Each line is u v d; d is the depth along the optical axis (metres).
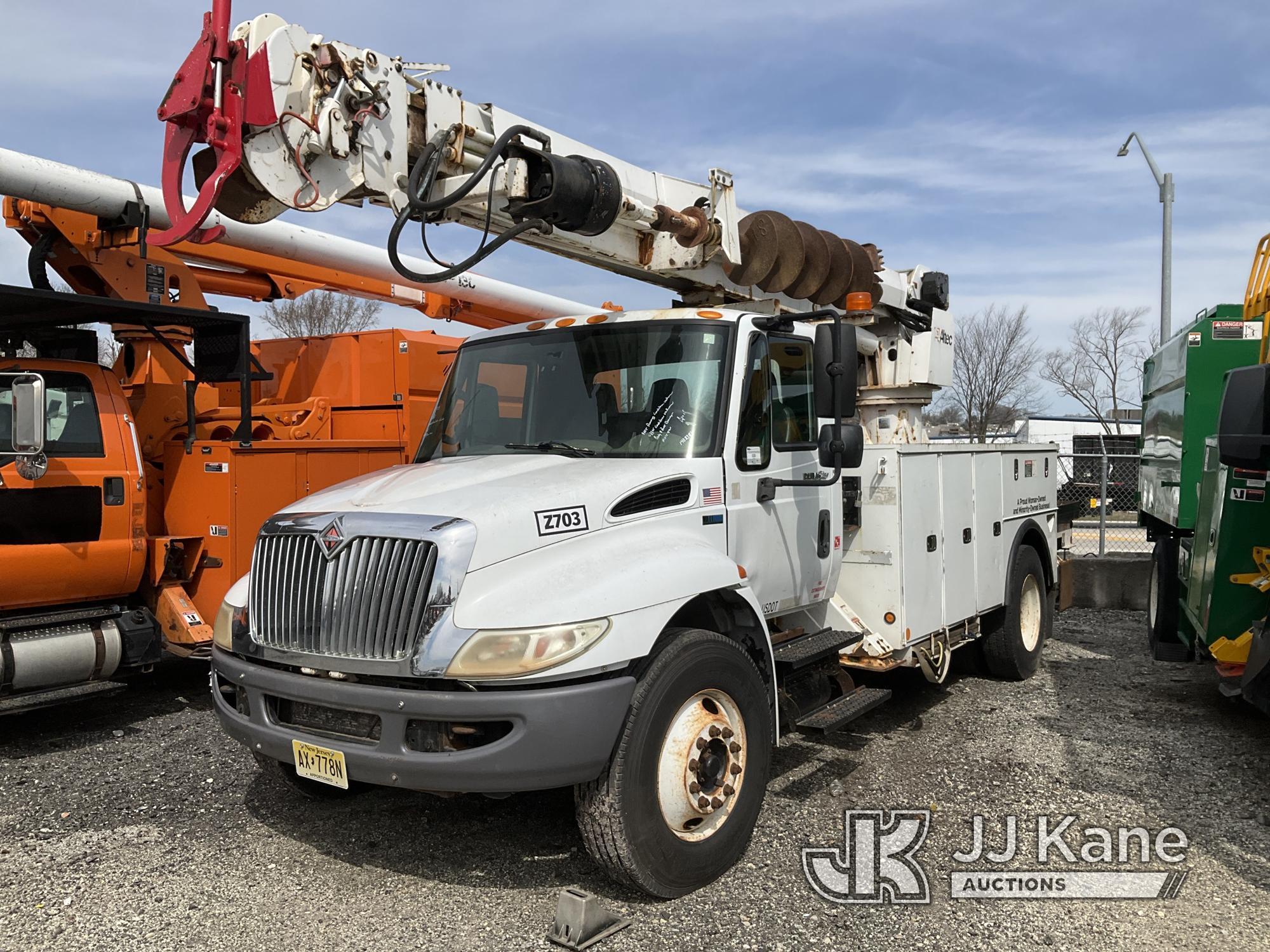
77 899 4.01
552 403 4.96
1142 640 9.56
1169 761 5.68
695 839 4.04
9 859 4.41
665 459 4.51
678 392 4.71
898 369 8.02
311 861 4.38
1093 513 17.33
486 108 4.89
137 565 6.95
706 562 4.22
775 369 5.14
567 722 3.53
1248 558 5.79
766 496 4.85
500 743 3.52
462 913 3.88
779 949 3.57
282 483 7.36
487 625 3.58
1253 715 6.68
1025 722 6.52
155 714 6.92
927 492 6.23
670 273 5.88
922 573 6.12
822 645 5.18
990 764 5.64
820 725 4.83
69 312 6.77
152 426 7.88
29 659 6.19
